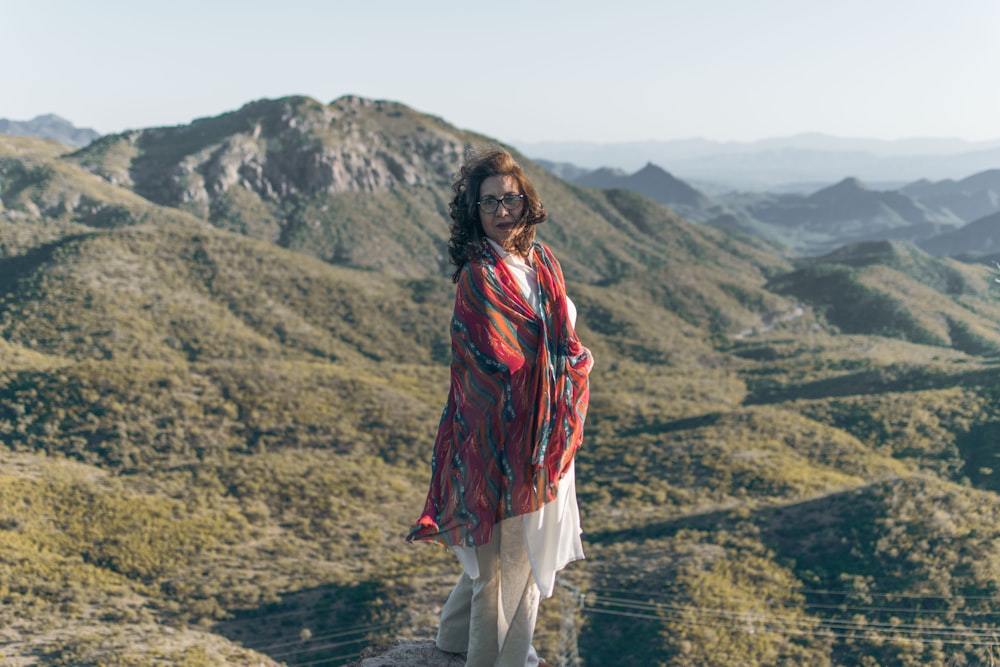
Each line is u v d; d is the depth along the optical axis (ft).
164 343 463.01
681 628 148.56
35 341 437.58
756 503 217.36
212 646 163.12
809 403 349.20
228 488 276.82
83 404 322.96
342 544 237.04
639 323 645.92
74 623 171.32
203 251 567.18
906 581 157.69
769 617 151.12
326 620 181.37
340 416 347.15
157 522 235.81
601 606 161.79
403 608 180.75
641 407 407.85
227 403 342.03
